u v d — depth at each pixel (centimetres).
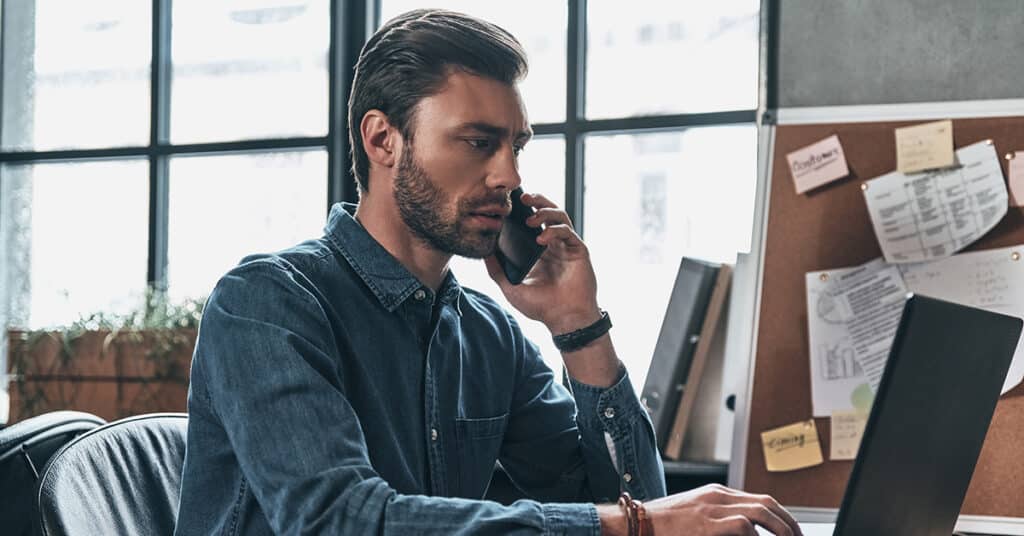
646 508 127
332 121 330
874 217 258
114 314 320
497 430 172
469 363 172
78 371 305
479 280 312
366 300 155
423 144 150
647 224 304
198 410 144
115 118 356
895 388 122
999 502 241
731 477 258
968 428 144
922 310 122
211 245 344
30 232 361
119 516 152
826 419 254
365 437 150
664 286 301
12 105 365
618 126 306
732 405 262
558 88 313
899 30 263
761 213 265
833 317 257
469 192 150
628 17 308
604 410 179
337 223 159
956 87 259
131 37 355
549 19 315
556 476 183
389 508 124
